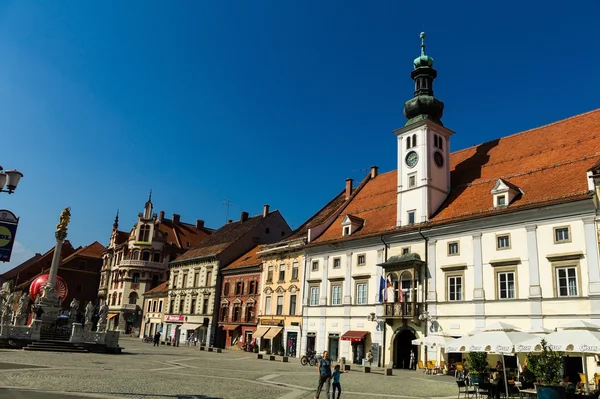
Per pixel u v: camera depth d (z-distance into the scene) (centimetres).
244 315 6209
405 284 4081
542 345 1841
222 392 1977
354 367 3969
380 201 4997
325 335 4753
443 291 3781
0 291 4100
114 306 9331
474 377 2194
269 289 5794
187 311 7394
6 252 1658
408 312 3928
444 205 4194
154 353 4362
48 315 4312
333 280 4816
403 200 4359
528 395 2180
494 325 2433
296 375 2967
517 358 3180
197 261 7488
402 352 4084
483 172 4216
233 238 7406
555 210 3225
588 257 3011
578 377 2883
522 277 3322
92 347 3812
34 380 1944
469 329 3538
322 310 4853
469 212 3781
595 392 2023
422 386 2634
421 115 4462
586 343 1848
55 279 4484
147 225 9525
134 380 2180
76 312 4912
